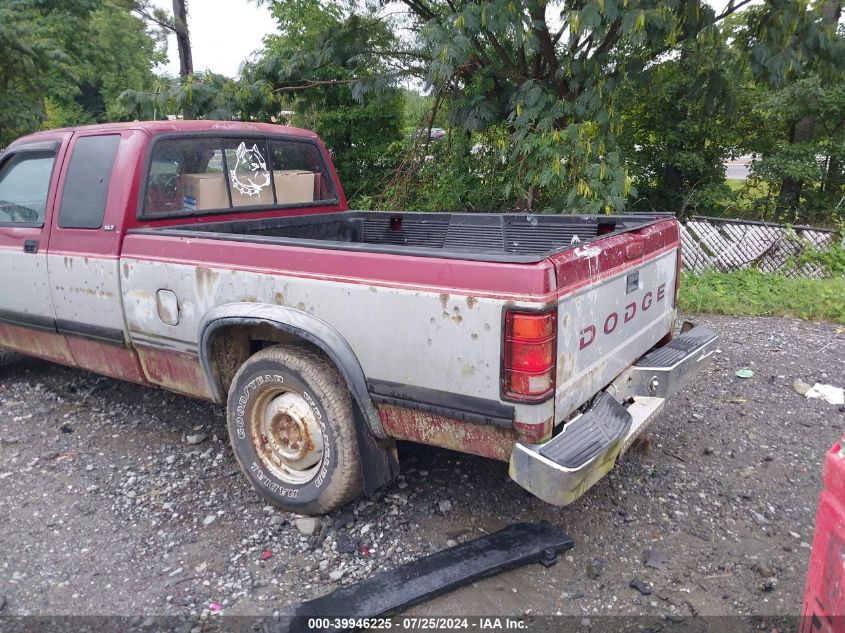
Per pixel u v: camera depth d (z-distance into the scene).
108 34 20.19
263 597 2.83
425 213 5.02
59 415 4.68
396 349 2.89
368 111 11.12
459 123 9.02
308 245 3.12
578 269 2.76
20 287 4.51
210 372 3.56
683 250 9.86
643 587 2.87
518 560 2.99
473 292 2.64
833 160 12.12
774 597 2.83
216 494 3.65
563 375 2.74
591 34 7.62
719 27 7.94
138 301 3.81
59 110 23.14
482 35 8.30
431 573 2.90
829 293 7.82
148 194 3.95
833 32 7.86
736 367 5.63
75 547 3.18
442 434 2.92
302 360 3.20
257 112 10.27
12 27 14.73
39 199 4.36
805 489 3.70
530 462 2.61
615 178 7.13
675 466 3.95
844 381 5.30
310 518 3.38
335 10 10.04
